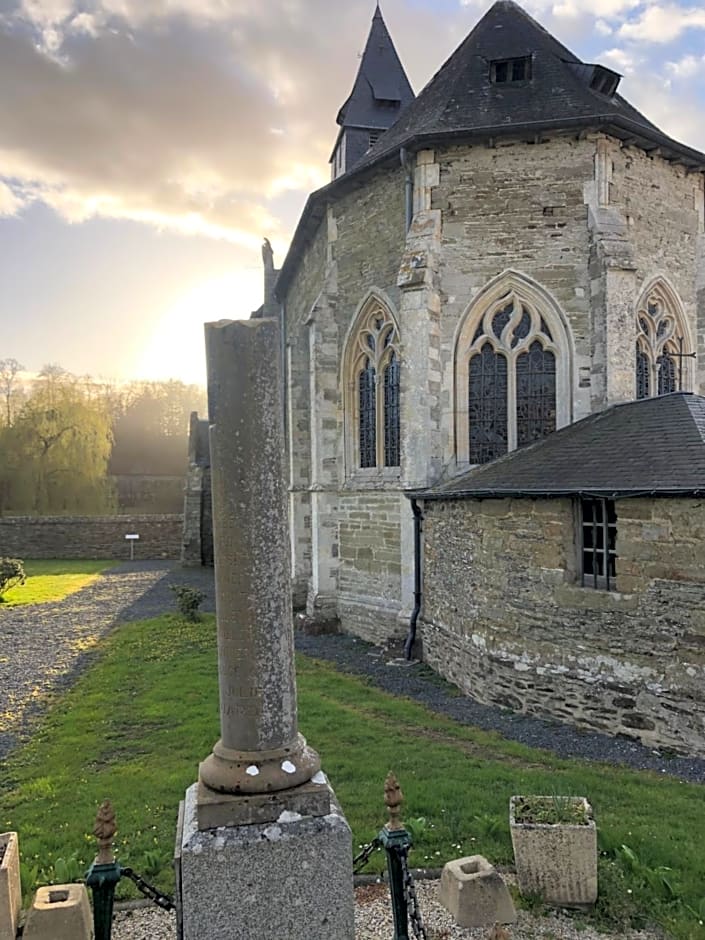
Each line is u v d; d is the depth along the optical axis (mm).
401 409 13039
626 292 12102
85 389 46562
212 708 9141
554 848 4316
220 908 3262
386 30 21516
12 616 18188
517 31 14797
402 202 13648
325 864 3359
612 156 12656
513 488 9062
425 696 10141
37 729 8961
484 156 12898
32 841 5398
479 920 4117
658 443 8539
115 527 35844
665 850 4789
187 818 3510
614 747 7605
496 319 13188
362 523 14656
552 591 8617
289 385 18547
